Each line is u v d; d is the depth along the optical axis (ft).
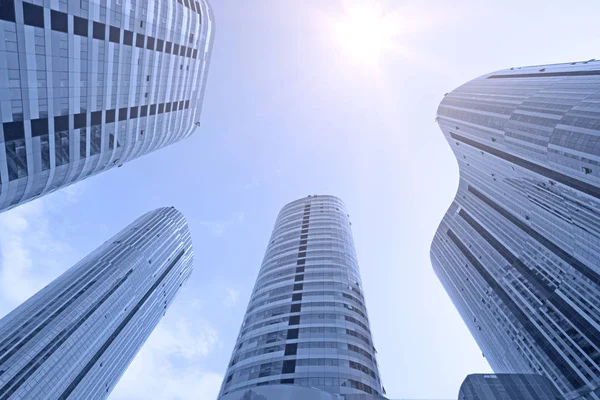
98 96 191.42
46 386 338.34
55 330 378.94
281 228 409.49
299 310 237.66
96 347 423.23
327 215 407.64
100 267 495.00
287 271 297.12
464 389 156.66
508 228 495.00
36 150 158.40
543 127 339.98
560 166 325.62
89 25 175.01
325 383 175.52
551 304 386.32
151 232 616.80
